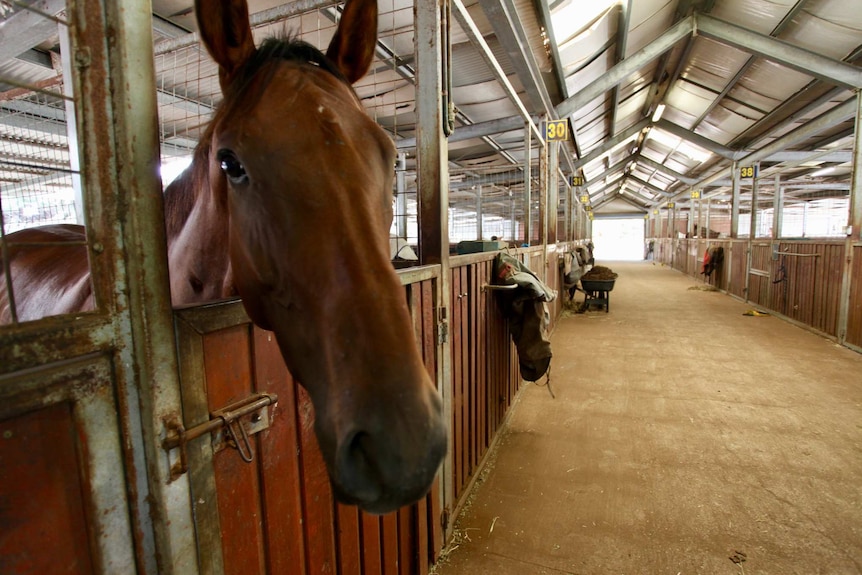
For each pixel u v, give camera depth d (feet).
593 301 23.44
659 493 7.07
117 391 2.09
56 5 6.54
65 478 1.92
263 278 2.20
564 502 6.92
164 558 2.32
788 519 6.40
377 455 1.64
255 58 2.46
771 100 22.48
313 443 3.62
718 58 20.71
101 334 2.00
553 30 13.84
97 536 2.06
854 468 7.65
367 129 2.36
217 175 2.76
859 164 15.28
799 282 19.54
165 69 10.09
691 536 6.12
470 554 5.92
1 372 1.64
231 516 2.77
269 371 3.07
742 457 8.07
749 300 25.82
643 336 17.39
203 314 2.49
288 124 2.05
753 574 5.46
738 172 30.63
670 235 63.98
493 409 8.72
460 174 31.30
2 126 11.55
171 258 3.50
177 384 2.33
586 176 49.80
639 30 17.72
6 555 1.74
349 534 4.15
